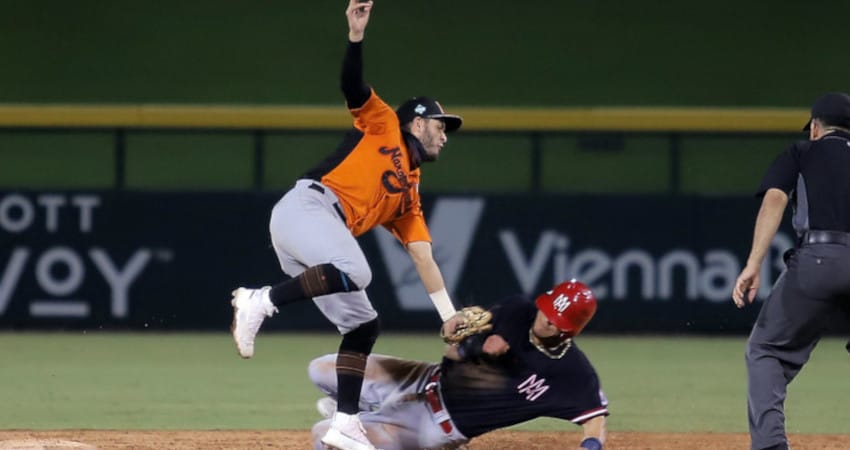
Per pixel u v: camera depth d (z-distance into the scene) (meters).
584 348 45.47
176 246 49.09
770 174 21.50
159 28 71.88
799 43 70.62
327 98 67.50
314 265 21.50
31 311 48.78
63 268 48.81
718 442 26.70
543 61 70.06
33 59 69.50
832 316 21.31
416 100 22.97
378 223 23.02
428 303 48.78
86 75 68.62
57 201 48.78
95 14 72.31
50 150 56.00
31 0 72.69
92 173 55.72
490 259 48.94
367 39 71.50
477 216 48.97
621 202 49.06
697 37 71.25
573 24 72.38
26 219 48.72
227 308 49.19
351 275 21.33
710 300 49.19
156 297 49.09
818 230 21.19
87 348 44.22
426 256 23.50
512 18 72.94
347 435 21.53
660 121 49.88
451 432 21.34
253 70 69.44
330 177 22.05
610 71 69.38
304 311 49.50
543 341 20.64
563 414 20.80
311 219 21.70
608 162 50.28
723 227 49.12
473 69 69.56
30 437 26.53
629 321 49.25
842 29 71.38
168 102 66.88
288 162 50.69
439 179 50.94
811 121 22.31
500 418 21.11
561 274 49.06
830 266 20.94
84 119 49.28
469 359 21.09
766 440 21.12
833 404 33.12
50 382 36.25
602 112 50.31
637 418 30.77
